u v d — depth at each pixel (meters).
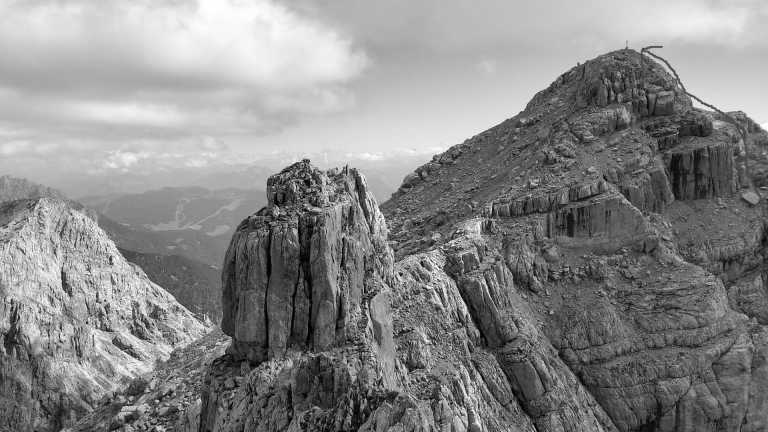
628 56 99.19
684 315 73.94
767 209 90.06
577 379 70.81
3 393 162.38
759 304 83.50
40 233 189.25
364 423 40.81
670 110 93.44
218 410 49.50
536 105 113.38
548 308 75.31
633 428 70.94
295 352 50.28
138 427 58.81
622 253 80.00
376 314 52.69
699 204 89.81
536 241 79.88
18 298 173.12
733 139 93.75
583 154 88.31
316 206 53.09
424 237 85.94
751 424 73.44
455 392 54.47
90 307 193.62
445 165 117.19
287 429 43.31
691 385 71.50
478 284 67.69
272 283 50.69
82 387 169.62
